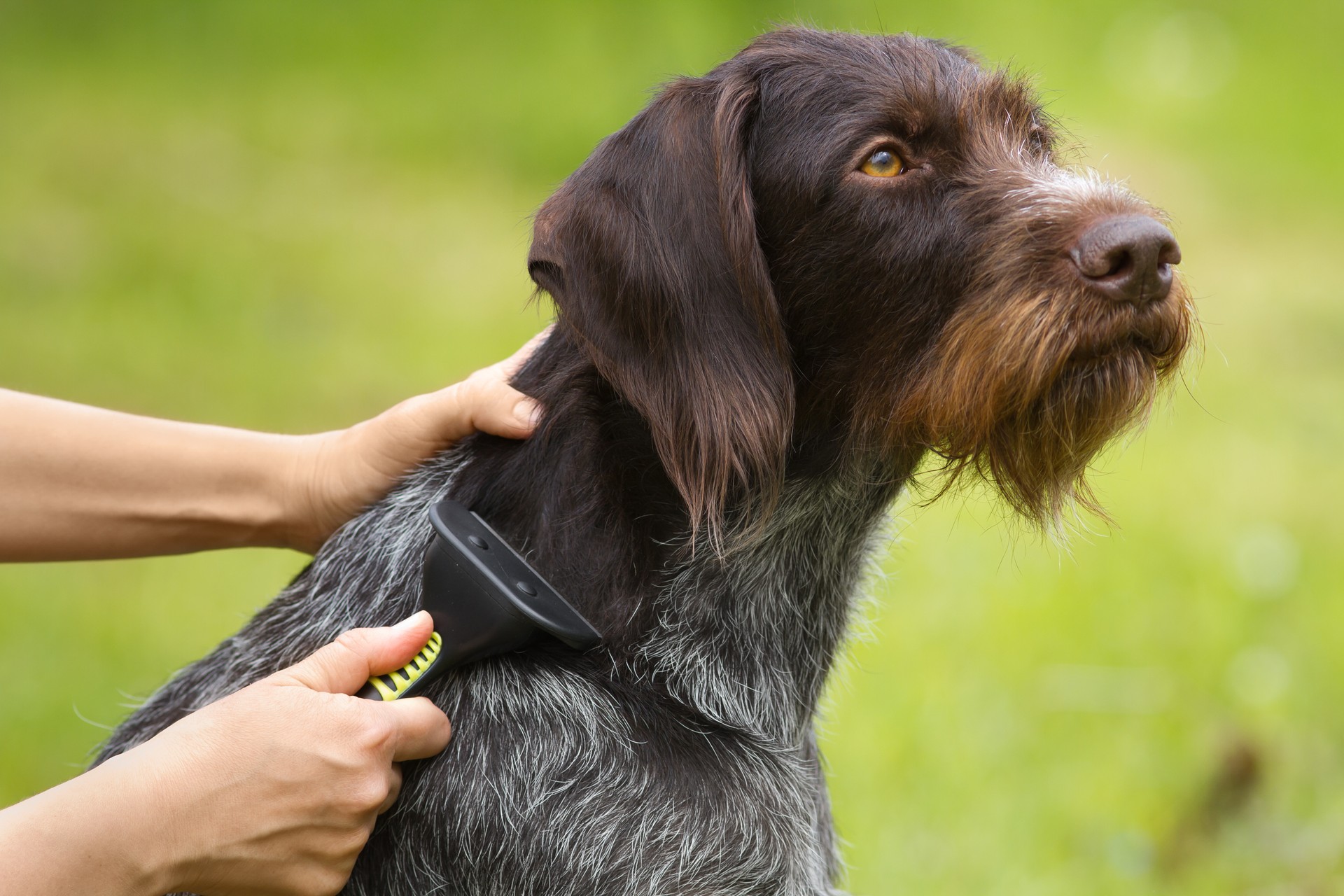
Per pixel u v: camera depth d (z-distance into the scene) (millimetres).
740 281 3666
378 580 3898
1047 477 3846
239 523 4277
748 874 3656
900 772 6320
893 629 7480
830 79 3807
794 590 4191
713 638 3949
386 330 13094
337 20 24359
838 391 3945
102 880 2975
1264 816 6066
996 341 3627
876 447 4039
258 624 4176
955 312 3754
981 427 3711
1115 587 8094
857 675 6992
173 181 17516
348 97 21641
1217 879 5734
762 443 3662
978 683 6941
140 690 6949
